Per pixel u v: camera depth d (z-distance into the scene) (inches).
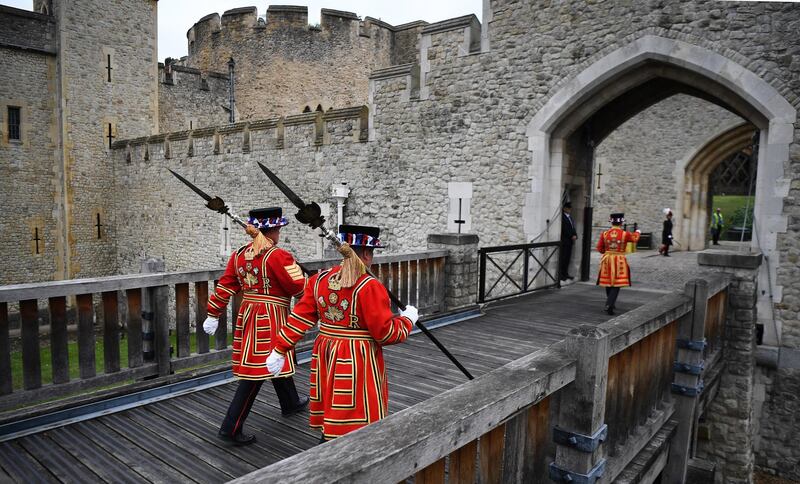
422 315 246.5
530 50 351.3
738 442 259.3
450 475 68.8
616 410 119.1
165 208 674.8
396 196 429.7
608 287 280.7
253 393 122.3
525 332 235.5
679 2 297.3
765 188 284.4
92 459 113.8
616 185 700.0
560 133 354.9
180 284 159.8
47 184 723.4
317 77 804.6
